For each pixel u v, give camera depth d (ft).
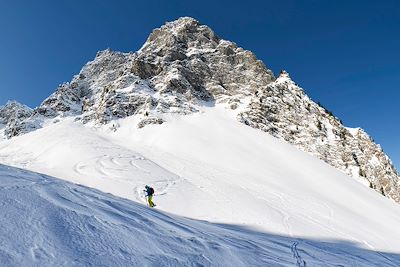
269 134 246.47
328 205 129.80
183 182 120.78
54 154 157.79
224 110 278.46
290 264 30.96
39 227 20.04
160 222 32.24
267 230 77.05
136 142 203.51
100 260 18.25
